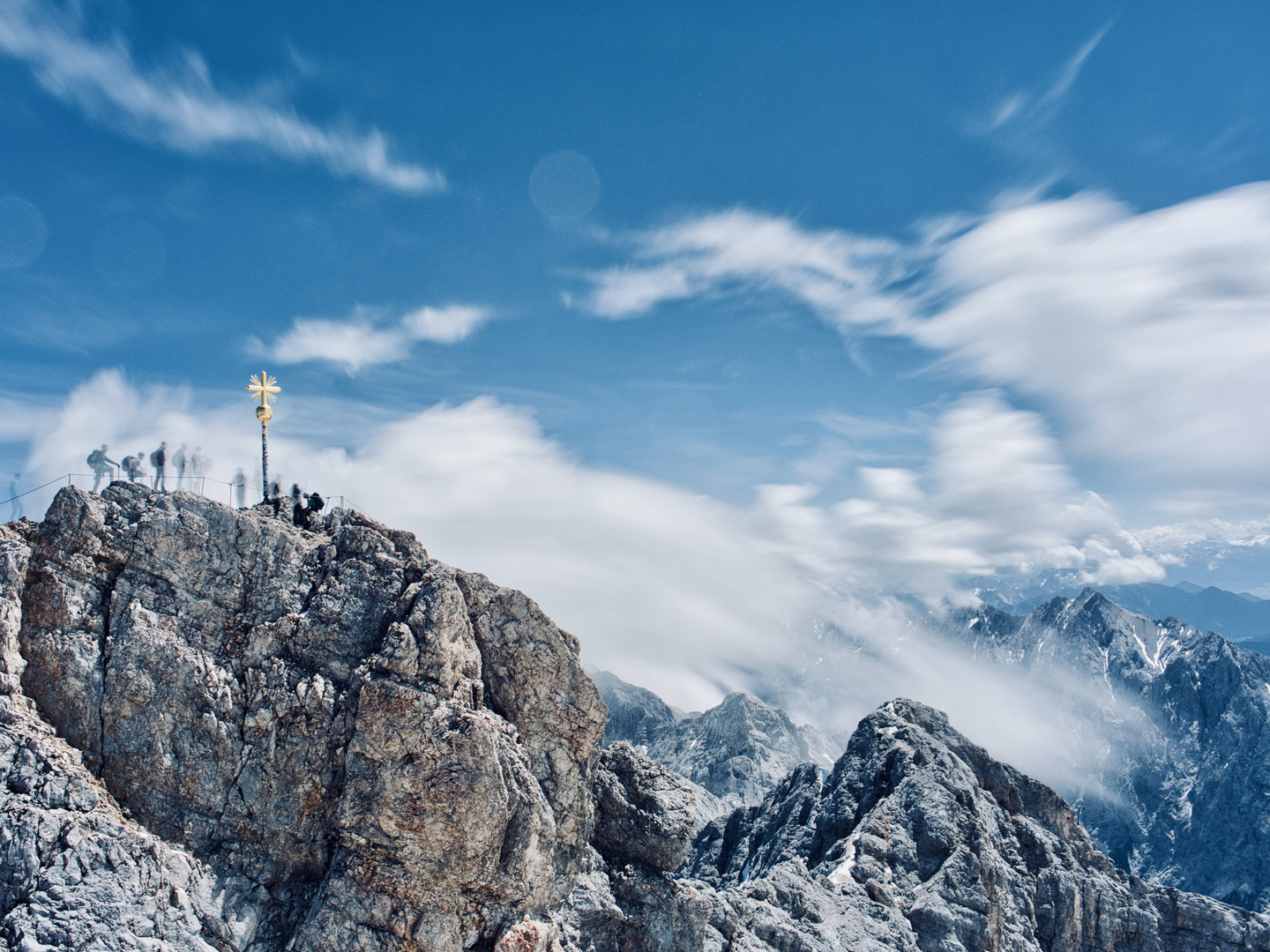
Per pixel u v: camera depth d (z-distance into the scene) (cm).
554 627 5684
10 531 4797
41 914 3991
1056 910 11806
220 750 4844
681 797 6488
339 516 5803
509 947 4850
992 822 12356
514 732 5384
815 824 12575
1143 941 12300
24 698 4581
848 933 8781
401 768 4800
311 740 4944
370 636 5219
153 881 4334
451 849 4784
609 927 5900
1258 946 12525
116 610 4869
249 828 4828
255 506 5900
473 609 5616
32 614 4725
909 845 10488
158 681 4803
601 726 5700
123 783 4669
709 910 6253
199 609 5041
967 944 9431
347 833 4797
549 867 5228
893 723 13088
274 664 5044
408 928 4712
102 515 4969
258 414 6072
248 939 4584
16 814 4194
